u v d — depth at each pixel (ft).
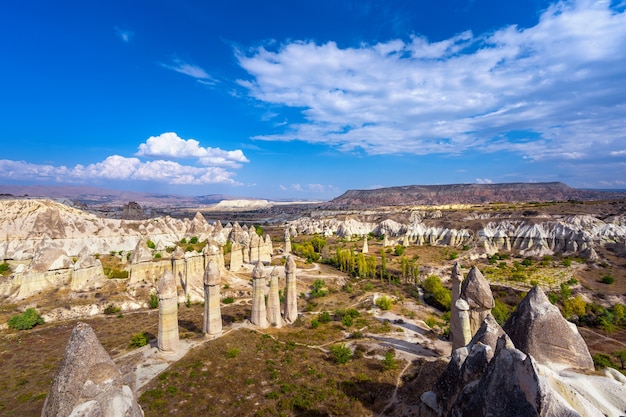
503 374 46.96
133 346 138.21
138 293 210.18
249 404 101.24
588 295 248.93
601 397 51.29
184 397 102.27
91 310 188.65
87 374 50.52
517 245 380.37
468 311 117.19
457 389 58.85
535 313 68.44
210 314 148.15
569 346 64.85
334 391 109.19
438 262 353.72
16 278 199.41
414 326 180.86
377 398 104.68
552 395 41.93
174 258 222.69
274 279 172.24
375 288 274.16
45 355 136.15
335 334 169.37
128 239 330.34
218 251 263.08
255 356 133.69
